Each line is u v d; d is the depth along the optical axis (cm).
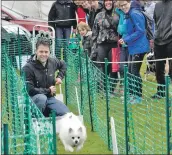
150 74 1202
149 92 877
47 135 532
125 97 630
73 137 676
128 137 653
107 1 1037
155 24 1016
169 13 989
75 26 1373
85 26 1125
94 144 721
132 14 973
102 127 758
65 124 695
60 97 961
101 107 847
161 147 668
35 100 778
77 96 877
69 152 684
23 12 2019
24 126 591
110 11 1042
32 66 801
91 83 845
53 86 805
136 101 788
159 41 1004
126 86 631
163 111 798
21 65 1134
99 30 1047
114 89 923
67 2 1357
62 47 1119
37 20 1803
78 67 946
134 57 984
